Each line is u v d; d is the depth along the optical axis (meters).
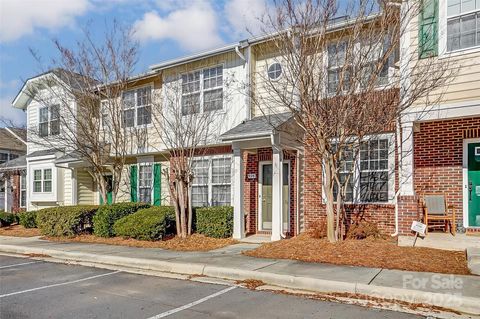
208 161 14.53
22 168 22.14
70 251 10.91
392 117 8.98
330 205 9.72
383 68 9.95
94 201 19.08
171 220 12.70
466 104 9.06
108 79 15.45
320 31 9.21
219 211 12.22
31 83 18.83
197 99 14.26
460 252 8.45
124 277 8.08
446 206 10.40
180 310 5.74
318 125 9.10
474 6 9.16
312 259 8.46
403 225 9.91
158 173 16.22
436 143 10.63
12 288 7.25
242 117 13.17
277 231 11.23
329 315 5.38
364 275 7.01
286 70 10.93
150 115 15.60
